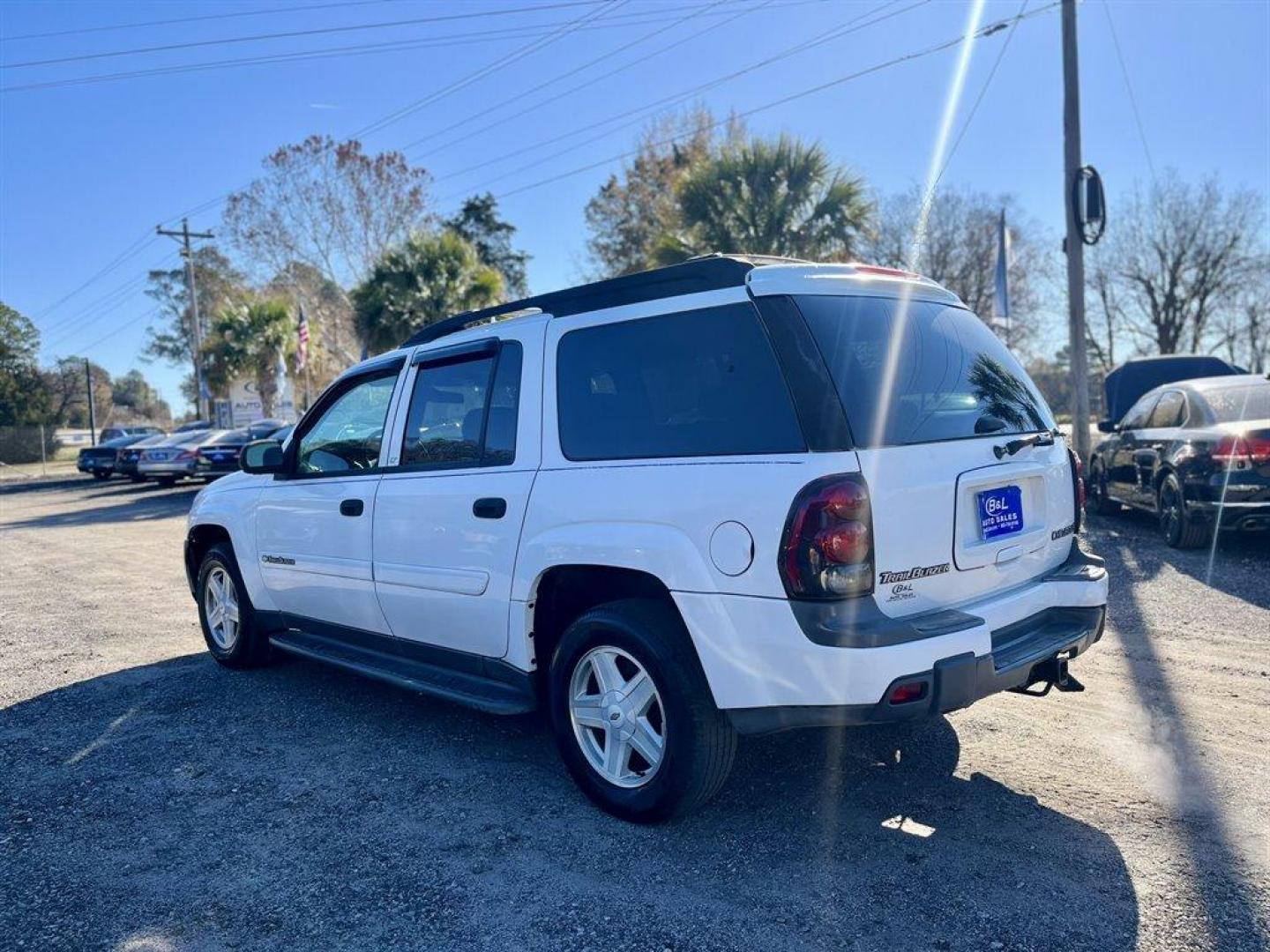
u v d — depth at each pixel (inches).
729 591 124.3
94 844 140.0
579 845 135.0
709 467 128.6
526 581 150.1
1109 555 337.7
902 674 117.2
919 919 113.3
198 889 126.3
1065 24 517.0
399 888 124.9
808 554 117.8
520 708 154.1
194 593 247.1
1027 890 119.3
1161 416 371.2
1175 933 109.2
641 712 139.8
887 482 122.6
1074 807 142.5
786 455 122.1
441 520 166.1
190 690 217.6
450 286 905.5
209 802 153.7
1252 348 1535.4
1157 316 1573.6
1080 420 521.3
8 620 312.5
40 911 121.9
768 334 128.3
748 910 116.6
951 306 158.4
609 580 144.9
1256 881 120.0
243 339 1387.8
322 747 177.6
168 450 975.6
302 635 214.7
